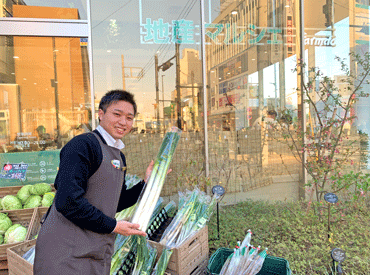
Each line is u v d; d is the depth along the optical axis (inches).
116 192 58.6
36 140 156.9
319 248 115.2
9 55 153.6
